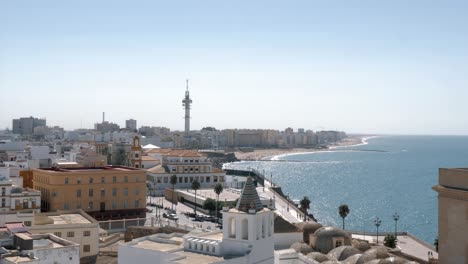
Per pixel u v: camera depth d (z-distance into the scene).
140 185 151.75
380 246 109.62
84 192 144.00
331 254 91.94
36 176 149.88
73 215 114.25
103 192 146.50
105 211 146.12
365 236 146.12
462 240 54.44
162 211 172.25
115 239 111.44
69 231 99.81
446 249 56.25
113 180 148.00
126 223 135.75
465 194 53.78
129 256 70.38
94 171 146.12
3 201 117.00
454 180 55.97
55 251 67.06
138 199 151.25
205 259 62.81
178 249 68.19
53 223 102.56
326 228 100.88
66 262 68.00
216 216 158.25
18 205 118.38
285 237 101.31
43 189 145.12
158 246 71.12
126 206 149.62
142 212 151.62
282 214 173.50
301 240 102.12
